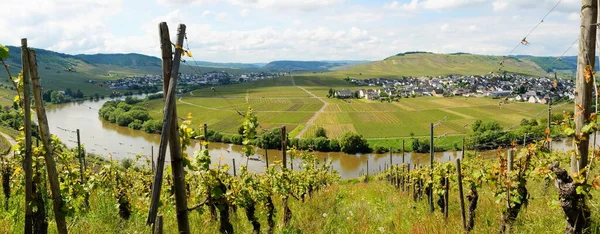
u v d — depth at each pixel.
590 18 5.71
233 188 8.79
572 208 6.15
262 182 10.43
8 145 37.53
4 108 64.94
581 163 6.12
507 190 7.94
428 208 14.47
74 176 7.28
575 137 6.04
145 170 16.84
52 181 5.59
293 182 13.43
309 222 9.18
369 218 10.09
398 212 11.87
